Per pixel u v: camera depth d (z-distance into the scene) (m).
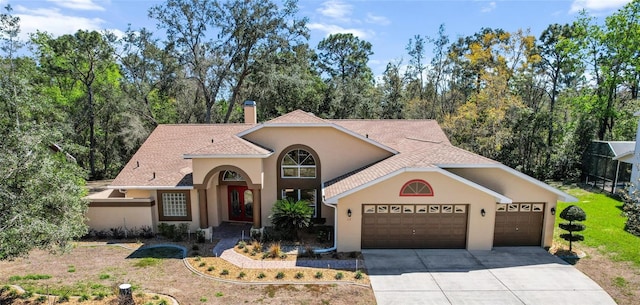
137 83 39.28
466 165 17.38
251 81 42.31
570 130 38.84
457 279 14.53
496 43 42.09
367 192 17.25
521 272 15.15
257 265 15.97
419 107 48.19
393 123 26.44
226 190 22.48
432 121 26.75
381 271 15.30
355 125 26.00
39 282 14.01
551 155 38.03
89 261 16.36
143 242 19.11
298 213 18.88
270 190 21.42
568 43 38.00
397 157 20.06
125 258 16.80
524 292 13.46
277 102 44.25
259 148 20.08
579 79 45.06
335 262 16.27
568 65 40.44
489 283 14.17
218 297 13.04
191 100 43.31
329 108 47.09
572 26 41.59
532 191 17.64
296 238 19.45
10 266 15.63
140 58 40.25
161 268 15.65
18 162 10.94
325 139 21.11
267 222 21.61
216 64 38.94
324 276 14.81
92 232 20.14
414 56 50.44
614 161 29.89
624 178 28.52
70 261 16.34
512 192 17.75
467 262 16.19
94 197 22.08
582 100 38.19
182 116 43.22
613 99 37.59
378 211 17.67
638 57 33.47
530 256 16.83
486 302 12.76
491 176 17.77
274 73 39.69
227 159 19.48
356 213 17.39
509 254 17.09
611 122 38.34
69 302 12.31
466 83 50.72
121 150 41.81
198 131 25.31
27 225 10.40
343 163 21.34
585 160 34.84
